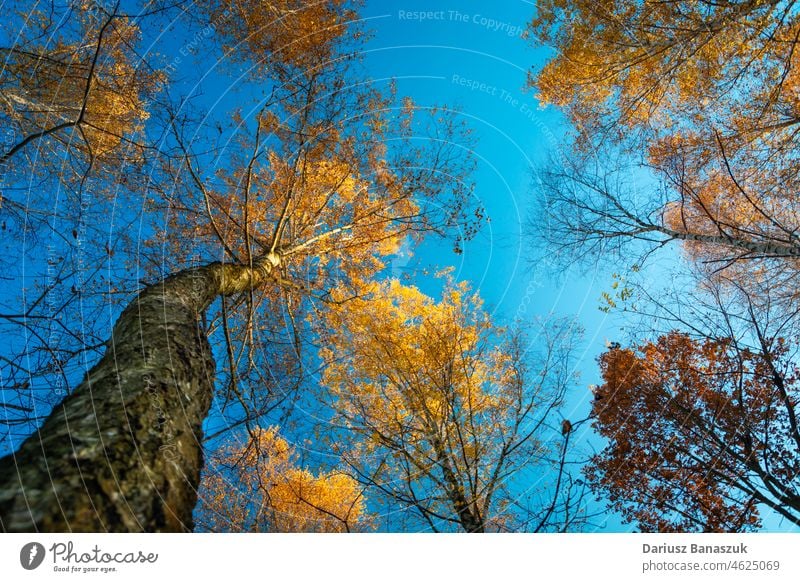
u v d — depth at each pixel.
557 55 8.71
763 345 7.65
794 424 7.32
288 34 7.21
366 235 9.05
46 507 1.54
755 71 6.90
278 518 6.22
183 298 3.70
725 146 7.23
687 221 8.82
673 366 8.92
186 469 2.15
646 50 7.27
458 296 8.70
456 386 6.95
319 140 8.01
